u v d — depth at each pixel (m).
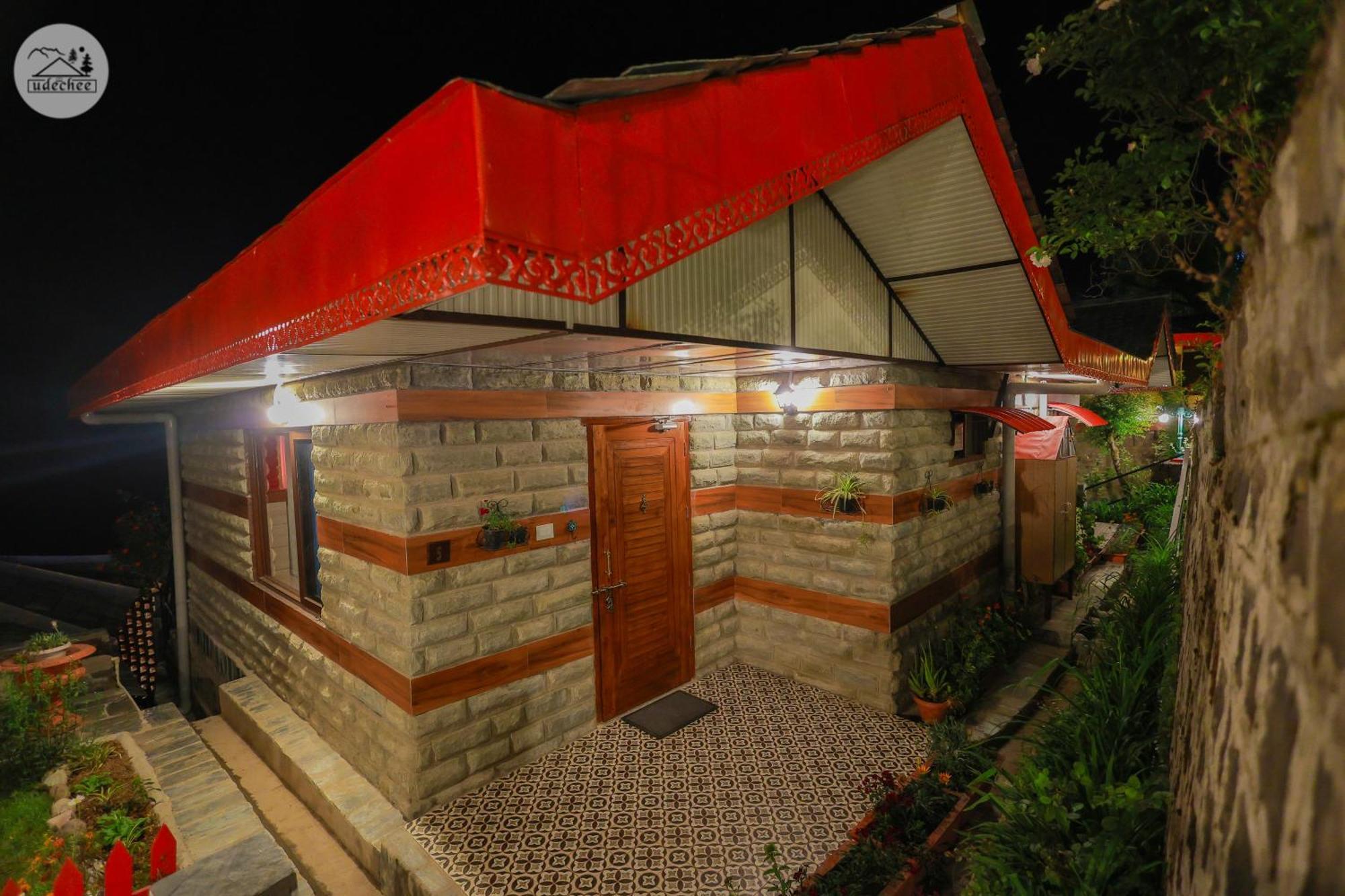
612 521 5.80
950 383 6.79
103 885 3.89
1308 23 1.93
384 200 2.16
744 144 2.69
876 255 4.88
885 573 5.93
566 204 2.04
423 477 4.56
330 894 4.38
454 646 4.74
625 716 5.91
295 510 6.39
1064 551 8.64
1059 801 3.12
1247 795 1.11
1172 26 2.43
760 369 5.81
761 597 6.94
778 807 4.60
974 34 3.84
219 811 4.98
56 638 6.77
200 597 9.20
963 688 5.98
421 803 4.60
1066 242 3.26
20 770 4.92
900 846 4.04
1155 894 2.45
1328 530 0.81
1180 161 2.77
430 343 3.37
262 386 6.39
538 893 3.88
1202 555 2.23
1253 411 1.38
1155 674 4.27
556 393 5.30
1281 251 1.13
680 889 3.88
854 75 3.23
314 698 5.90
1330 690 0.76
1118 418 14.50
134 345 5.27
